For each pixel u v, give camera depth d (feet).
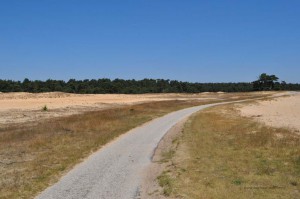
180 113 152.05
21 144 67.51
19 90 444.96
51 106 189.98
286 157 54.03
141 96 336.29
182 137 78.95
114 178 44.01
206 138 75.87
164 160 54.90
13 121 119.65
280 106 213.66
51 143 68.95
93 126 94.89
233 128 91.97
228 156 55.77
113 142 72.90
